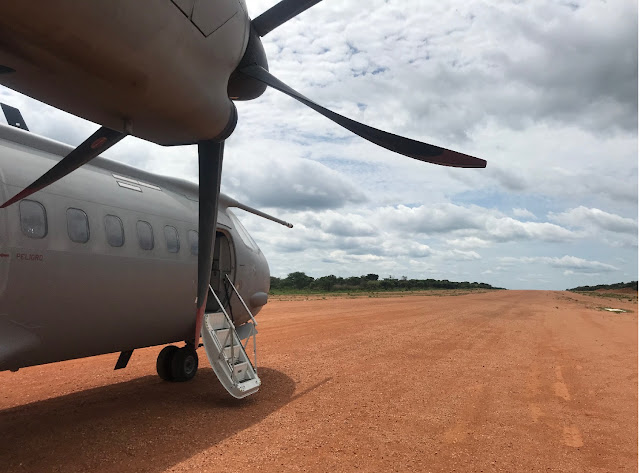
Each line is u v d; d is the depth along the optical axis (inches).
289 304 1026.7
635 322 751.1
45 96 119.9
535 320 759.7
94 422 215.0
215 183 177.0
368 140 171.0
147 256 234.4
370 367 350.0
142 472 159.2
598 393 285.1
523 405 256.4
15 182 182.9
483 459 178.9
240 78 181.5
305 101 175.3
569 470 170.9
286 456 175.8
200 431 204.2
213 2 124.4
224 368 246.8
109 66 107.5
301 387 288.2
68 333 200.7
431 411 240.5
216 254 318.3
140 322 236.5
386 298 1433.3
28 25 92.6
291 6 175.5
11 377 309.6
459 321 713.6
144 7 103.6
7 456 172.4
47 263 186.4
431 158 165.0
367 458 175.8
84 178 217.5
